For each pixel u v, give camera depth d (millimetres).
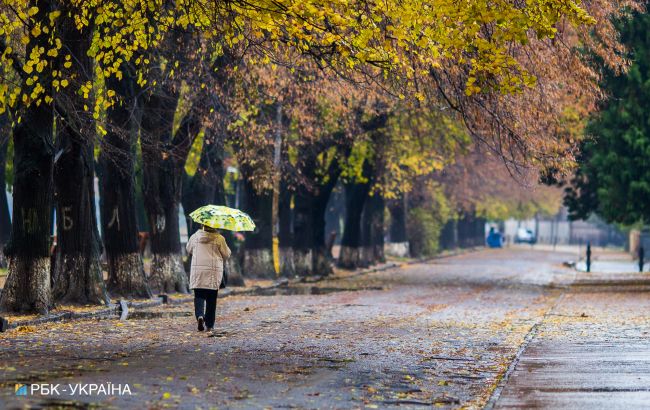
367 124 97562
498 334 46562
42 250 52188
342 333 45719
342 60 46531
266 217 96125
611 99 88188
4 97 40625
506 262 163500
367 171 116000
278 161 85500
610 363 35188
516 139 57438
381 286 92438
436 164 103812
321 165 106125
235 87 67312
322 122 88250
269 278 95938
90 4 43562
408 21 39438
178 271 73375
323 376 31422
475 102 55656
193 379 29906
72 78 47875
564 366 34406
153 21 48281
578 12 38375
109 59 44625
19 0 41438
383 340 42812
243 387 28688
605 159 91250
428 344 41594
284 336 43781
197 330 45969
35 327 47062
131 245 65750
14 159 52406
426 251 173875
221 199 82812
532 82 40156
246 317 54375
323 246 110188
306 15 39688
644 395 27984
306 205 106000
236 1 40062
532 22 38625
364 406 26203
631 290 92188
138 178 97250
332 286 91938
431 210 171500
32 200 52031
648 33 86438
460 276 115938
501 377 31844
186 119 71125
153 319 52562
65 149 58281
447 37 39375
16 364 32750
